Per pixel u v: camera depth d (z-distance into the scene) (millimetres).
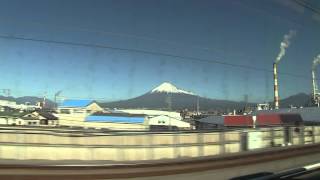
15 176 15125
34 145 23125
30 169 16828
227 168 18297
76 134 24516
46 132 24562
